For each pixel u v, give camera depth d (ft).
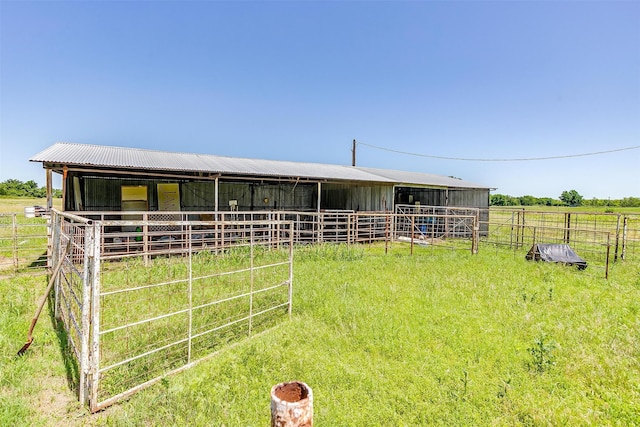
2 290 23.94
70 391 13.00
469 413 12.34
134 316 18.34
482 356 16.10
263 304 21.07
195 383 13.23
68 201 41.78
